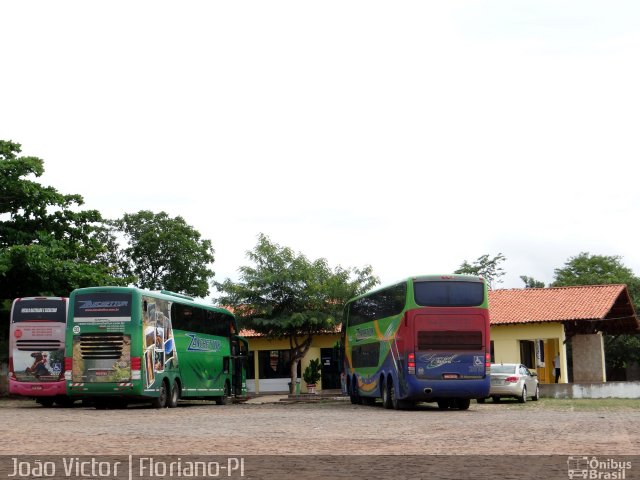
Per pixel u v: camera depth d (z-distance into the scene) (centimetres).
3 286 4094
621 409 2739
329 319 4625
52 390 3147
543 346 5341
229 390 3788
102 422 2103
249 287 4750
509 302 4797
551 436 1543
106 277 4153
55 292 4025
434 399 2750
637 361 6506
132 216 6047
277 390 5466
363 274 4859
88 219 4447
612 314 4919
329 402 3866
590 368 4631
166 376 3034
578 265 7862
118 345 2822
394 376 2802
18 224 4303
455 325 2666
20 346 3180
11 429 1838
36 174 4269
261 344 5522
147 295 2925
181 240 5922
